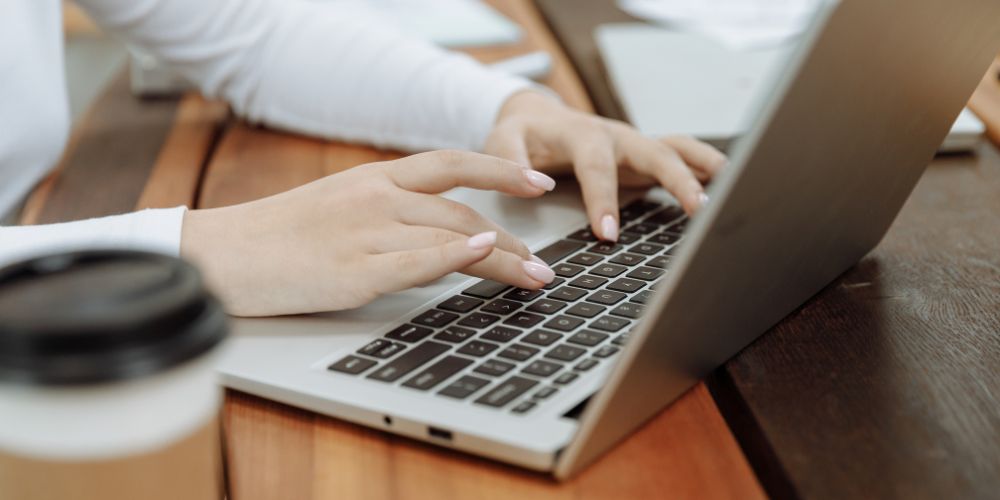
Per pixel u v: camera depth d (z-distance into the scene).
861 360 0.47
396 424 0.42
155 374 0.25
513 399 0.42
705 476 0.40
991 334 0.50
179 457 0.28
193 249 0.52
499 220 0.66
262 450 0.42
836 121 0.40
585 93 0.97
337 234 0.52
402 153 0.85
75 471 0.27
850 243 0.54
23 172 0.77
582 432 0.38
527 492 0.39
